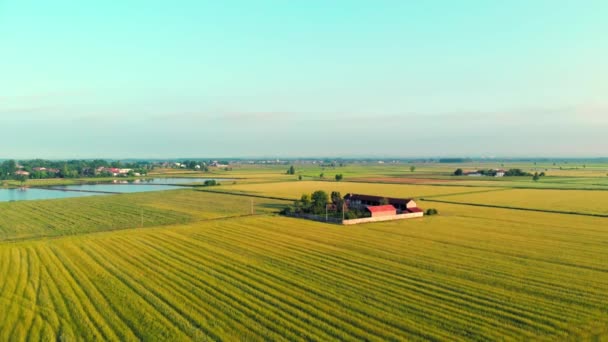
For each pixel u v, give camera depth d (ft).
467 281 138.21
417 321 104.88
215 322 104.06
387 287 131.44
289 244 199.00
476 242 204.03
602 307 114.93
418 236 220.84
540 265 159.33
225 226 255.50
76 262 162.61
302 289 129.59
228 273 146.92
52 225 265.75
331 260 166.81
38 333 98.53
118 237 216.74
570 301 119.65
